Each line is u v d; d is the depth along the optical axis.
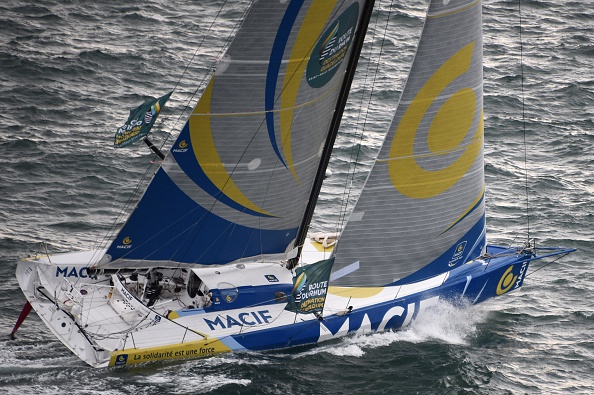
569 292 106.00
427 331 96.19
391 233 93.44
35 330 92.31
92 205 120.25
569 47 190.75
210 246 91.50
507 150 143.88
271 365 87.56
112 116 148.38
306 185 92.94
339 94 91.44
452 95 90.62
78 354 83.81
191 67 171.75
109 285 92.81
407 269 95.50
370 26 194.50
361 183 130.50
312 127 90.06
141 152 135.50
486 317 100.50
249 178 89.12
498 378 88.44
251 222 91.75
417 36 192.75
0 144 133.25
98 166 130.00
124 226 87.12
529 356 92.81
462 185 94.56
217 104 84.12
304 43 84.75
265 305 93.38
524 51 187.50
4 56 166.00
